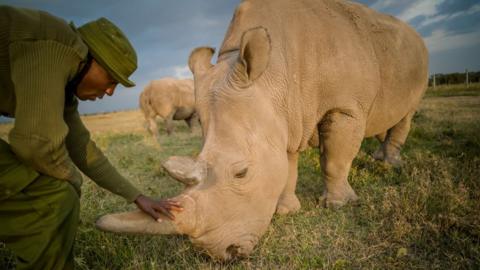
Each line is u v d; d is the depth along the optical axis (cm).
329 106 401
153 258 304
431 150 666
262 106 300
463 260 283
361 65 412
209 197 247
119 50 207
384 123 520
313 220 391
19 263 211
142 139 1209
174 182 553
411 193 399
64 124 185
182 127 1795
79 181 230
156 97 1419
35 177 200
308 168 604
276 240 340
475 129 822
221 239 259
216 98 284
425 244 312
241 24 354
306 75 373
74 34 196
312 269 288
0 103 201
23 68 176
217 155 262
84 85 218
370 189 470
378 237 333
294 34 369
